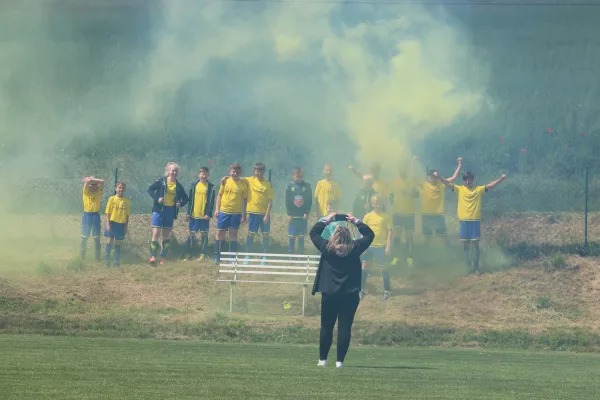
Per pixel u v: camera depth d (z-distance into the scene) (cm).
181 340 5594
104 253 7675
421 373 3850
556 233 8069
